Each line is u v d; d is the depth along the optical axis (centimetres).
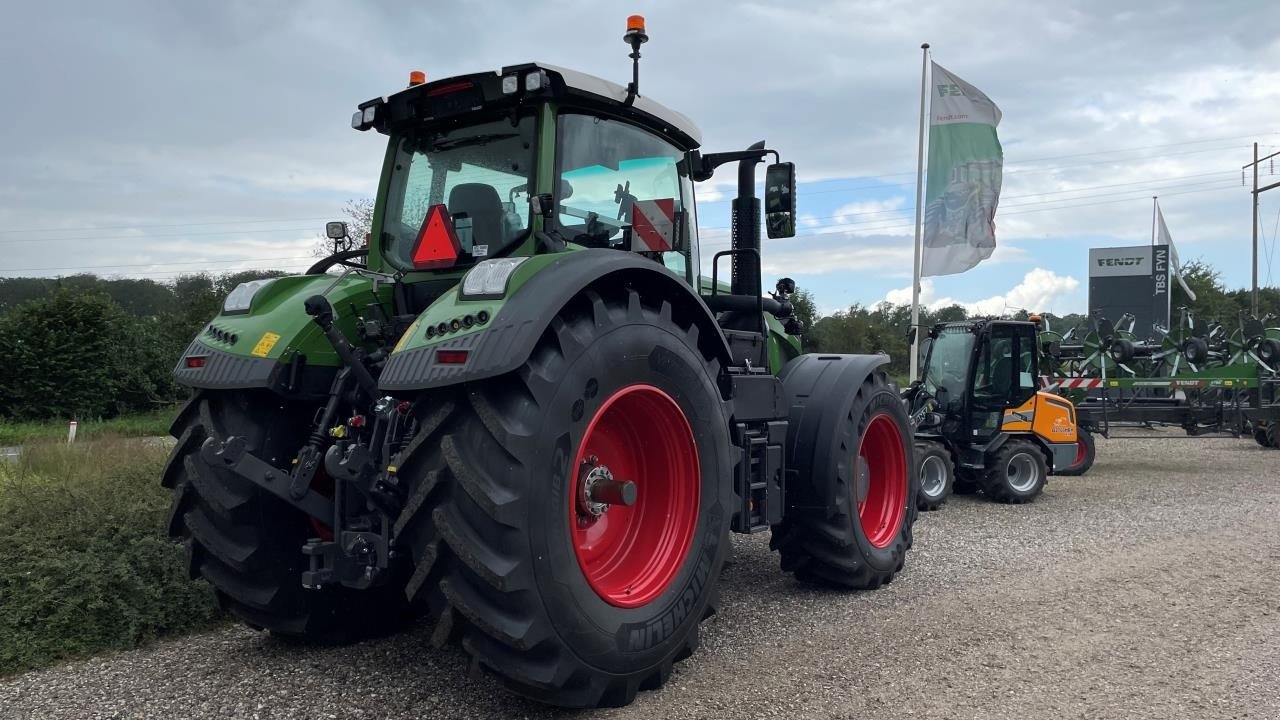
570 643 287
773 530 484
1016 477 875
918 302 1522
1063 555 591
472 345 278
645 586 329
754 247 467
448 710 315
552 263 302
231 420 348
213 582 359
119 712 315
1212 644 399
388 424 314
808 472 464
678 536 342
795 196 435
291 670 360
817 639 405
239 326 359
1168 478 1044
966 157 1396
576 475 296
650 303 346
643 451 350
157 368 2631
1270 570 545
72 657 380
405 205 397
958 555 591
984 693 338
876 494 527
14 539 429
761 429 438
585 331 302
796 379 493
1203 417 1268
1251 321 1245
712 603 353
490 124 375
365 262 425
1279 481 1003
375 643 396
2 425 2155
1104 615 446
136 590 405
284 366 339
